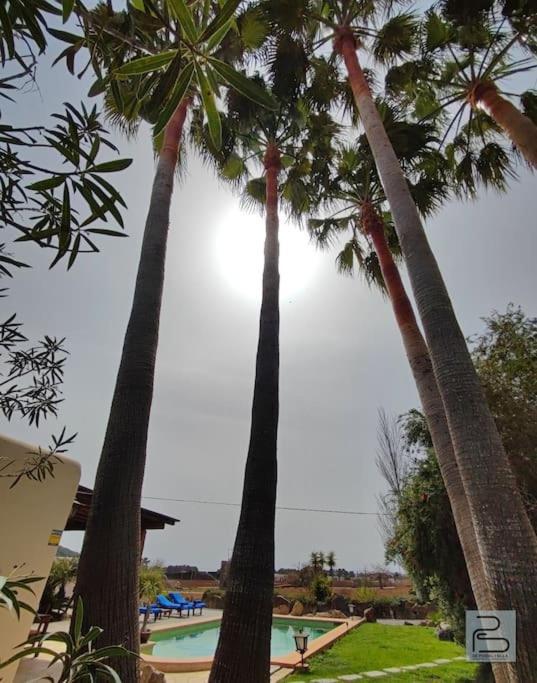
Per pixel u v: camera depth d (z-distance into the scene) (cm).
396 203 381
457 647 887
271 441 404
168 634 1168
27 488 329
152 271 415
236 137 715
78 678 124
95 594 275
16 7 114
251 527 357
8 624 300
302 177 774
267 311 494
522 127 525
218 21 134
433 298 313
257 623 317
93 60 142
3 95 126
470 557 329
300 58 595
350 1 587
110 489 312
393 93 667
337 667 695
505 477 237
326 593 1819
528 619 199
